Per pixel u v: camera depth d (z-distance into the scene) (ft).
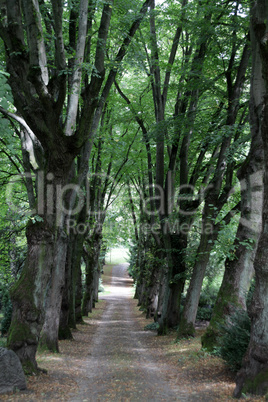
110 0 30.42
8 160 53.52
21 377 23.84
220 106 50.37
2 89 21.52
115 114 67.41
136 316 98.32
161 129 52.80
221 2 42.75
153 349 47.75
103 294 169.68
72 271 64.34
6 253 62.64
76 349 46.65
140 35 52.11
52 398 22.44
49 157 28.25
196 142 61.82
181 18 47.91
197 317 70.33
